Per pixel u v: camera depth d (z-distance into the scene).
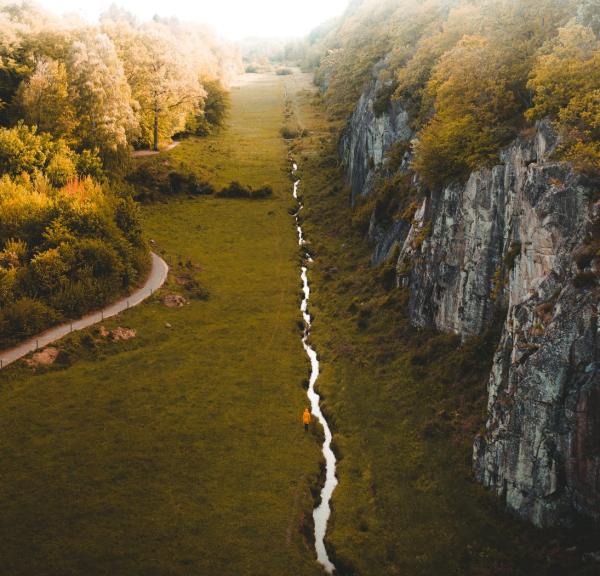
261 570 37.44
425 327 59.34
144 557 37.78
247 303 73.88
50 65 95.00
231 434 50.25
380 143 96.75
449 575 36.53
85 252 69.69
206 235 93.75
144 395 54.75
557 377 37.09
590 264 37.16
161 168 110.94
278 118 171.38
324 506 43.97
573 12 61.75
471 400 48.69
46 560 37.12
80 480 44.09
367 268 79.06
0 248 69.44
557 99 47.31
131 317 67.50
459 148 57.91
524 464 38.78
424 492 42.94
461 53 69.44
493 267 51.25
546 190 42.00
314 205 107.31
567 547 35.91
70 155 90.06
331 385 57.53
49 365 57.84
